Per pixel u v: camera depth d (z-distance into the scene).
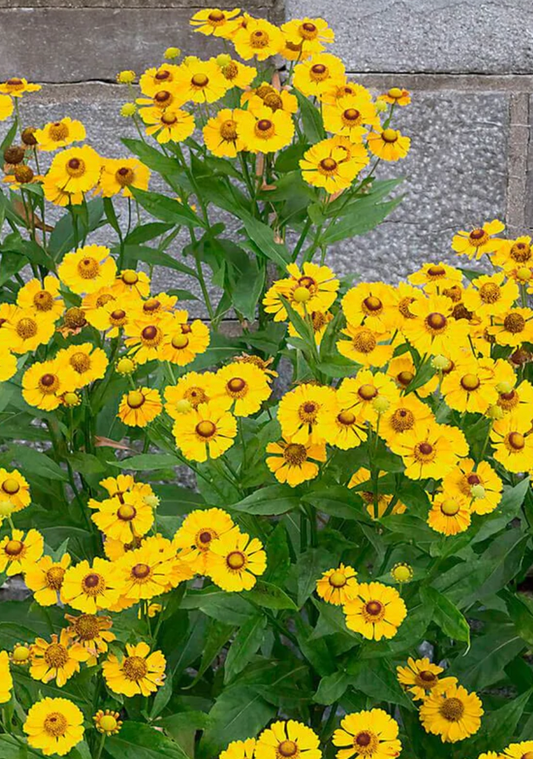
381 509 1.98
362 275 2.47
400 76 2.47
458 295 2.03
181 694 2.12
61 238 2.26
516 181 2.47
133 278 2.01
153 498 1.85
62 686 1.83
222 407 1.86
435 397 2.08
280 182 2.16
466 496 1.85
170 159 2.17
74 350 1.96
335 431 1.83
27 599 2.14
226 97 2.21
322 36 2.17
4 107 2.16
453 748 2.01
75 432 2.16
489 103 2.46
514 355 2.05
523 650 2.26
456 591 1.93
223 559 1.83
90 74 2.47
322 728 2.06
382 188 2.18
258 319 2.38
